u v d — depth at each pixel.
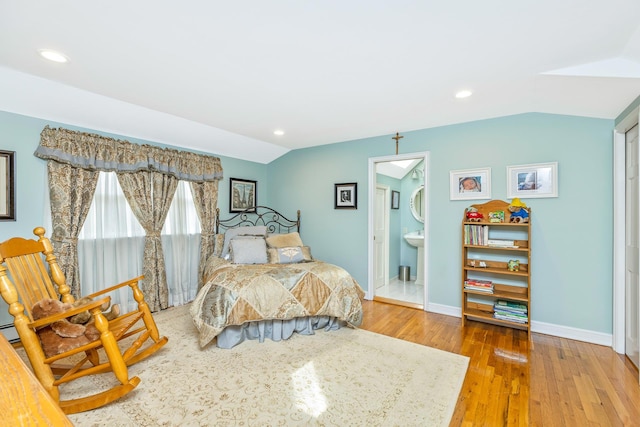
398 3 1.38
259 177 5.02
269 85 2.38
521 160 3.02
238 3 1.39
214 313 2.44
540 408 1.78
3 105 2.51
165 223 3.71
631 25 1.52
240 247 3.43
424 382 2.04
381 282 4.91
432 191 3.54
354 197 4.18
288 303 2.66
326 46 1.79
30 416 0.54
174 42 1.75
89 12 1.46
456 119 3.23
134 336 2.75
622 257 2.50
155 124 3.28
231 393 1.90
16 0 1.36
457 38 1.68
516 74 2.12
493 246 2.96
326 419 1.67
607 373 2.17
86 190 2.97
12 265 2.00
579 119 2.76
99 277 3.12
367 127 3.56
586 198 2.73
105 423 1.63
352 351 2.49
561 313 2.85
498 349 2.55
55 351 1.77
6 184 2.55
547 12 1.43
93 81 2.33
